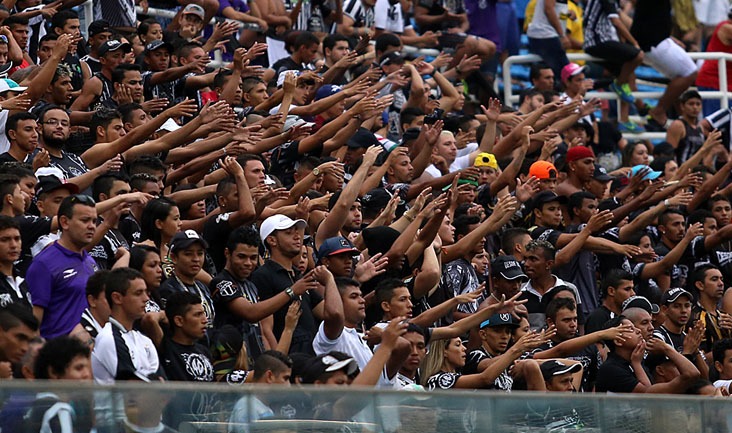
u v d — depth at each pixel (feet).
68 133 114.11
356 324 103.09
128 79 132.67
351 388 77.05
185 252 98.12
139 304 85.92
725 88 208.23
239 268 100.37
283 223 105.09
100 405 67.46
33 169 104.37
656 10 207.62
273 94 144.77
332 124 133.49
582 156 151.02
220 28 150.30
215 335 93.35
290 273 105.50
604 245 135.64
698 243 149.59
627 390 111.96
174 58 148.77
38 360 74.79
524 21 215.72
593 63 208.95
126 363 84.48
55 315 90.38
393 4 196.95
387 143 148.66
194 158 120.57
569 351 111.24
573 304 117.19
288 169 133.69
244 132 121.90
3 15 141.69
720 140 178.70
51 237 97.86
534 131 158.51
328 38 174.29
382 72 170.91
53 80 125.80
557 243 135.74
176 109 116.26
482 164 146.20
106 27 143.84
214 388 71.82
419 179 139.74
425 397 80.02
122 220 105.91
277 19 183.11
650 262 143.33
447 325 117.70
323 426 75.46
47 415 65.98
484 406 82.53
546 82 195.52
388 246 114.52
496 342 111.04
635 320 118.42
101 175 106.32
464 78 190.70
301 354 91.25
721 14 238.07
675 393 111.96
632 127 206.69
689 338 121.19
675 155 194.39
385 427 77.87
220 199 111.04
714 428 93.76
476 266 124.36
